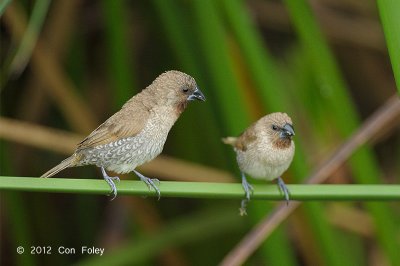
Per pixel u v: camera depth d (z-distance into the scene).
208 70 10.58
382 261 11.84
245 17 9.42
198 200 12.42
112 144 7.69
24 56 9.86
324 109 11.02
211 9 9.57
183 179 11.20
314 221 9.61
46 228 12.51
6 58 11.24
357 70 13.30
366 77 13.28
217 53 9.64
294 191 6.66
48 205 12.62
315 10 12.62
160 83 7.86
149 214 11.62
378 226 9.73
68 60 12.15
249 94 9.63
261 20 12.91
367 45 12.92
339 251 9.67
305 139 11.25
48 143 10.38
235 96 9.65
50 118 12.55
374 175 9.66
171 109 7.86
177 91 7.83
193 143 11.90
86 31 12.62
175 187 6.54
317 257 9.78
